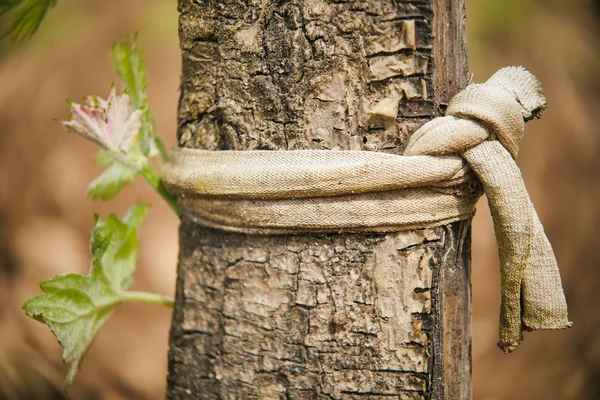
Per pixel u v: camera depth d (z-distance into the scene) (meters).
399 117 0.40
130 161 0.43
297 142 0.40
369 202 0.40
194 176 0.41
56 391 0.64
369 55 0.40
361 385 0.40
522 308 0.40
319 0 0.40
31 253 0.80
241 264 0.41
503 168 0.39
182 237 0.42
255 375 0.41
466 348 0.41
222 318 0.41
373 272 0.40
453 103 0.40
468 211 0.40
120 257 0.43
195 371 0.42
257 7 0.40
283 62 0.40
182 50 0.42
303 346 0.40
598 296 0.82
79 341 0.42
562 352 0.78
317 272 0.40
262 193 0.40
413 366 0.40
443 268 0.40
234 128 0.41
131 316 0.78
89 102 0.42
